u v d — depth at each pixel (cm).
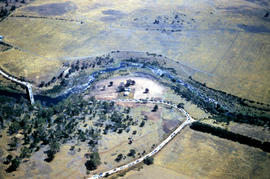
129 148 18150
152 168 16538
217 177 16150
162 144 18800
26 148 16712
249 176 16325
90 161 16362
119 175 15762
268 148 18312
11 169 15638
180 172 16362
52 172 15750
